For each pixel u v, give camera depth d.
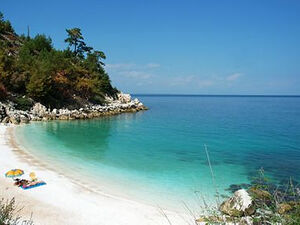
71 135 35.19
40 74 51.72
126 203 14.24
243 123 54.19
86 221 11.98
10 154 22.42
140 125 48.78
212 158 25.14
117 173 19.58
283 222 6.29
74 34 87.00
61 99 58.97
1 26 81.38
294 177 19.59
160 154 26.38
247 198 10.45
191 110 94.94
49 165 20.28
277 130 44.50
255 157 25.72
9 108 43.44
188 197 15.37
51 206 13.11
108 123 50.31
